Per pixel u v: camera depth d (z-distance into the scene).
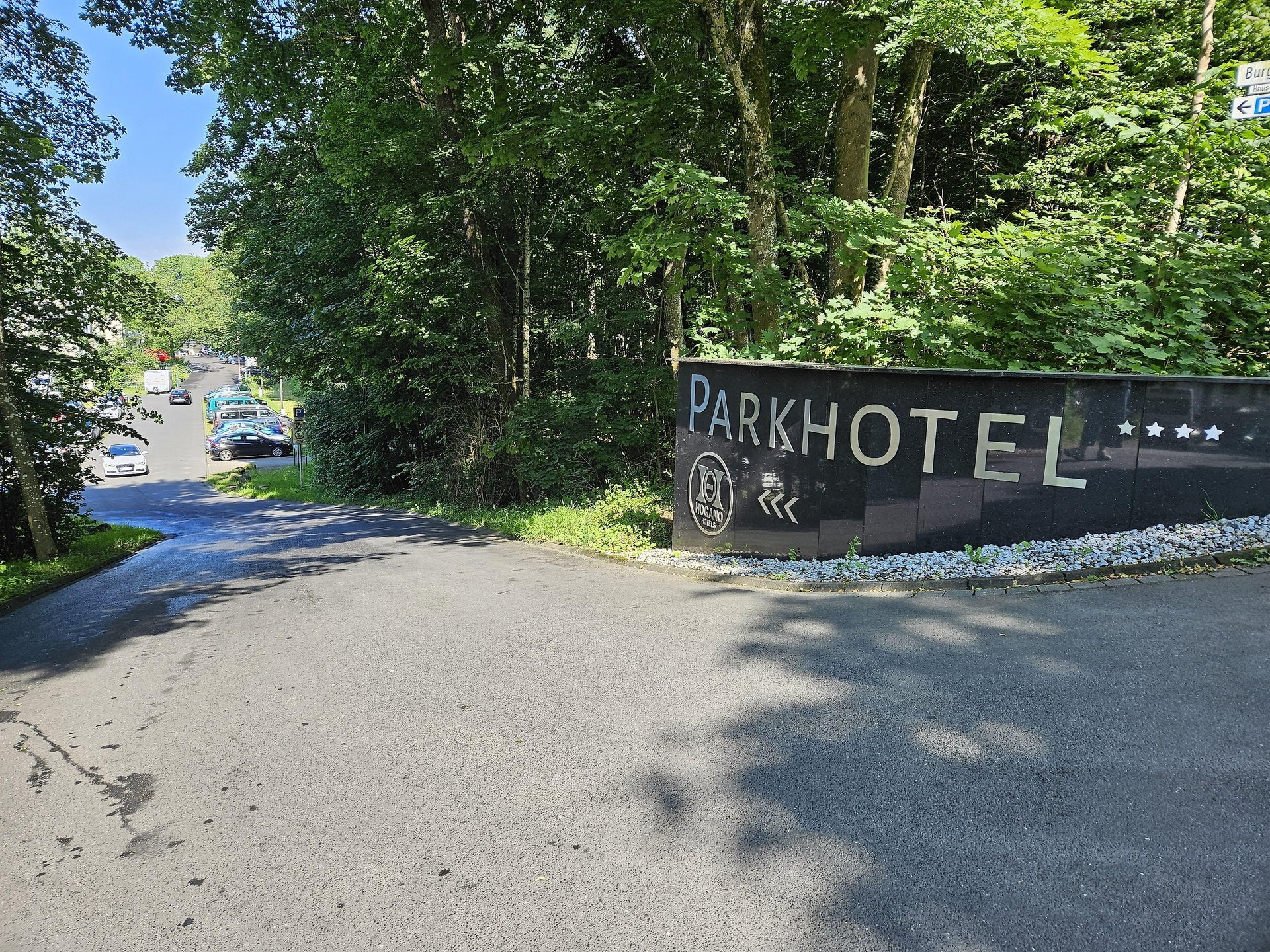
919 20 8.27
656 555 8.59
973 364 6.93
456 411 20.78
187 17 14.86
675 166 9.56
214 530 21.33
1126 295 7.13
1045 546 5.92
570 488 16.45
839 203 8.65
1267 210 7.68
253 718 4.39
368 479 27.14
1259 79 5.60
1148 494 5.81
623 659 4.77
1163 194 8.31
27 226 13.55
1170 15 10.91
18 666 6.33
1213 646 3.84
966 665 4.01
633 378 15.49
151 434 58.84
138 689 5.21
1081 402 5.95
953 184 14.52
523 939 2.32
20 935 2.52
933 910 2.28
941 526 6.56
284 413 61.44
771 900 2.40
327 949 2.34
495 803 3.15
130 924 2.54
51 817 3.38
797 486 7.39
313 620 6.93
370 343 19.66
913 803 2.84
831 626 4.93
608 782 3.24
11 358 14.02
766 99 10.59
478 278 18.20
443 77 13.39
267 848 2.96
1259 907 2.14
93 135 14.34
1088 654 3.94
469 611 6.64
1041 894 2.29
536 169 16.00
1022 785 2.87
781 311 9.72
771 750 3.36
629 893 2.50
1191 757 2.92
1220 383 5.58
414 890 2.62
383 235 17.42
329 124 16.36
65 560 13.92
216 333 81.94
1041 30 8.06
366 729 4.06
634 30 13.63
